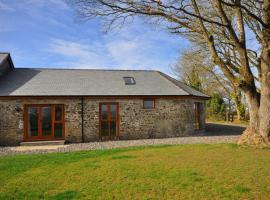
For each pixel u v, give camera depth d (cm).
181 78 4019
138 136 1722
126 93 1703
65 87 1705
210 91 3825
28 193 598
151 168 763
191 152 998
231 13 1285
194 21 1126
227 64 1212
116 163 848
